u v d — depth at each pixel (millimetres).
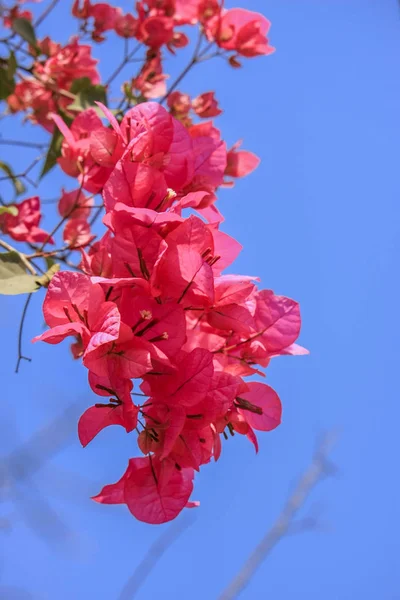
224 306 1081
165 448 1058
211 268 1070
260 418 1122
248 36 1372
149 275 1058
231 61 1389
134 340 1042
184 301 1071
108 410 1055
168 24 1395
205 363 1060
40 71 1427
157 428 1065
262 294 1127
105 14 1428
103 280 1037
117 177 1065
